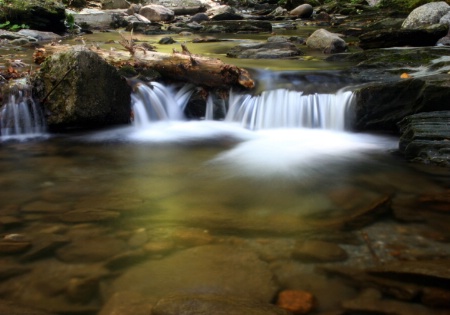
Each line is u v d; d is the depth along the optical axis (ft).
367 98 18.01
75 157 14.92
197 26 53.16
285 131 18.99
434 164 13.93
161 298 6.96
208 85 20.24
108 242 8.83
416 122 15.71
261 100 19.47
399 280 7.43
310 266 7.93
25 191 11.73
